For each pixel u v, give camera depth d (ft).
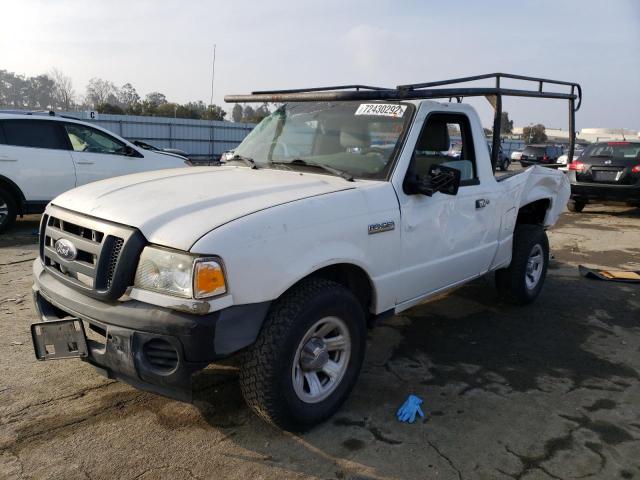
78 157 28.71
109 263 8.96
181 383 8.52
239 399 11.27
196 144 116.57
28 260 21.93
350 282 11.35
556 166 21.36
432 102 12.88
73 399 11.06
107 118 106.22
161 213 9.15
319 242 9.81
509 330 15.93
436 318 16.79
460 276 14.26
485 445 10.04
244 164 13.50
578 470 9.39
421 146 13.11
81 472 8.84
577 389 12.37
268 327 9.26
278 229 9.18
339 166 12.39
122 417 10.48
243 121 120.78
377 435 10.23
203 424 10.35
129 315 8.61
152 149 36.63
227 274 8.54
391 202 11.39
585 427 10.75
